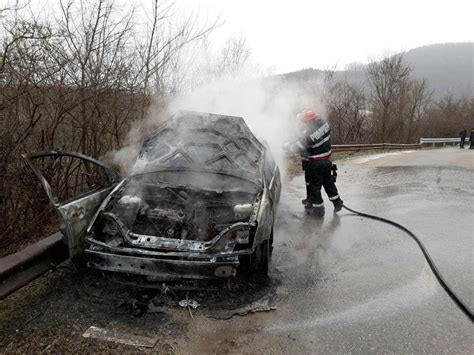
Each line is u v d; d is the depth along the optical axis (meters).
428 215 5.76
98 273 3.26
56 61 4.23
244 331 2.62
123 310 2.79
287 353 2.40
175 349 2.40
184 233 3.33
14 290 2.66
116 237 3.14
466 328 2.74
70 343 2.39
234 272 2.94
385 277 3.55
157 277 3.10
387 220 5.32
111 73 4.97
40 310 2.72
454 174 9.85
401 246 4.38
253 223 3.08
